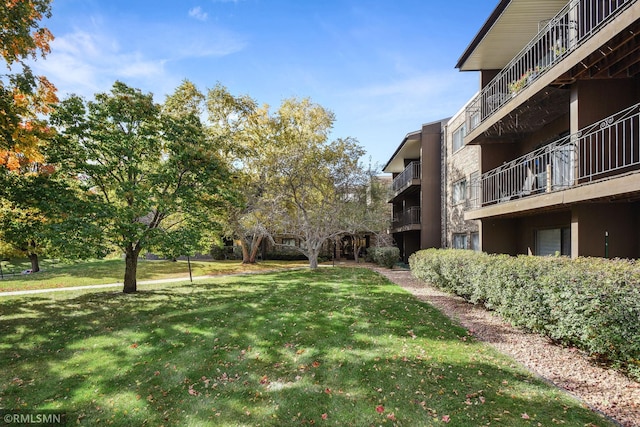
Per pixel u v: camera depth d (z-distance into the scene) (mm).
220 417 3914
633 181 5289
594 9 7504
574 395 4059
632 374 4293
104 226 10875
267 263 28656
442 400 4055
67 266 24078
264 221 21047
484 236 11641
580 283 4871
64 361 5848
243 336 6902
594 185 6102
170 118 12406
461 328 6980
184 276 19234
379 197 24844
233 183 15008
